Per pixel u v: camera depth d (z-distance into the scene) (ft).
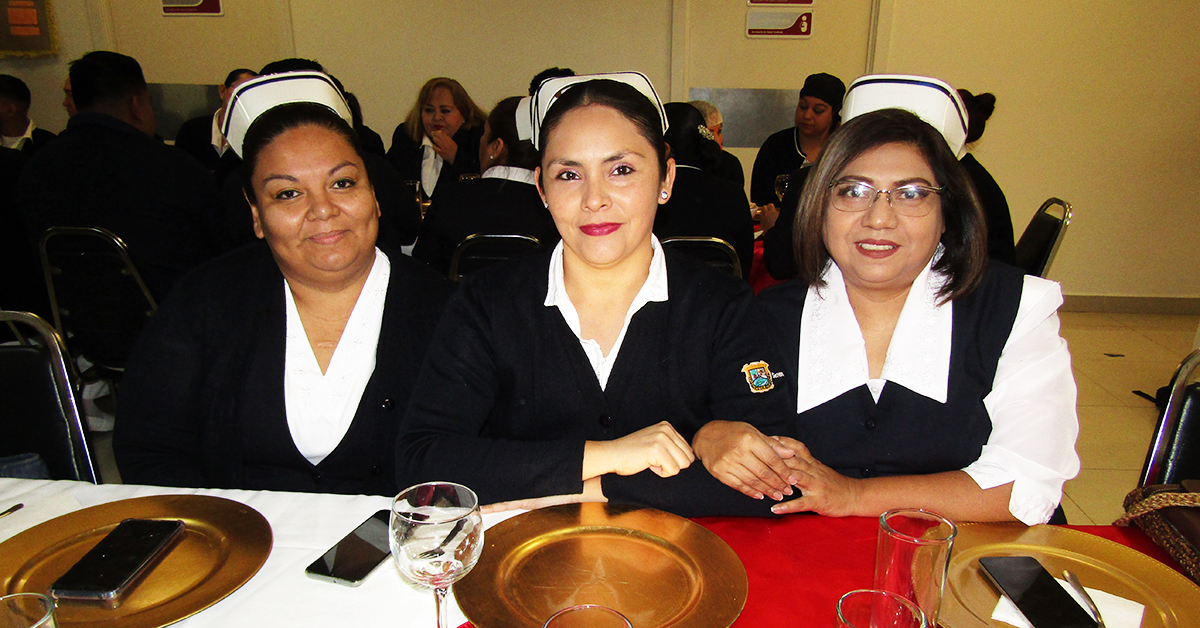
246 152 4.18
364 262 4.49
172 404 4.53
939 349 4.13
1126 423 10.53
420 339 4.63
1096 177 15.47
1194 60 14.58
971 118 8.45
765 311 4.55
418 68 17.35
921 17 15.29
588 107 3.63
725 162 13.52
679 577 2.93
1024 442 3.89
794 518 3.43
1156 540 3.16
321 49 17.31
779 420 4.06
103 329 8.53
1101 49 14.79
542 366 4.11
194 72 17.49
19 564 3.03
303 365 4.50
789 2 16.10
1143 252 15.75
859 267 4.07
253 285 4.57
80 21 16.89
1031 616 2.60
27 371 4.40
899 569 2.61
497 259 7.89
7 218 10.13
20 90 15.16
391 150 15.34
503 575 2.92
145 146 8.23
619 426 4.17
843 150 4.04
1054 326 4.11
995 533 3.20
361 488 4.61
